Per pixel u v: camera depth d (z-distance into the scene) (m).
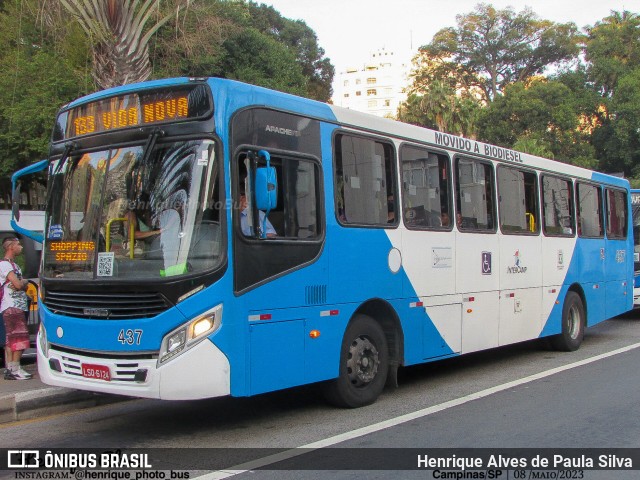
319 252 6.68
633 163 46.28
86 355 5.95
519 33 59.66
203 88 5.87
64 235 6.32
